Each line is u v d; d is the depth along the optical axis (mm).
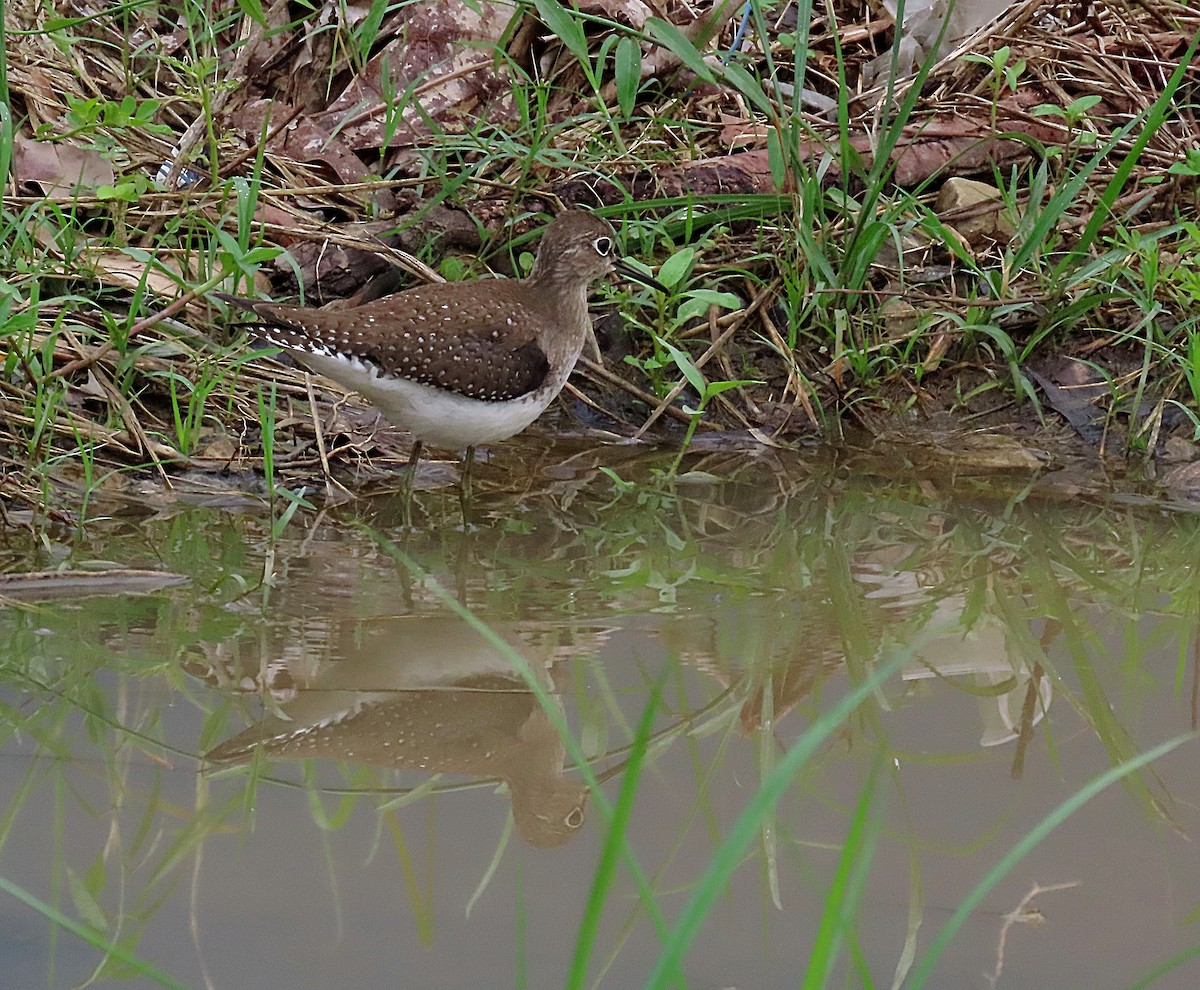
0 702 7777
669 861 6652
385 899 6262
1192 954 5426
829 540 10609
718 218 13062
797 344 13055
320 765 7328
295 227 12930
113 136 13203
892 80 12766
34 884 6258
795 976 5910
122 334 11164
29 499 10422
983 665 8617
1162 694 8297
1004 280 12875
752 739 7707
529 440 12438
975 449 12375
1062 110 13734
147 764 7254
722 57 14227
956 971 5930
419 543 10383
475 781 7270
